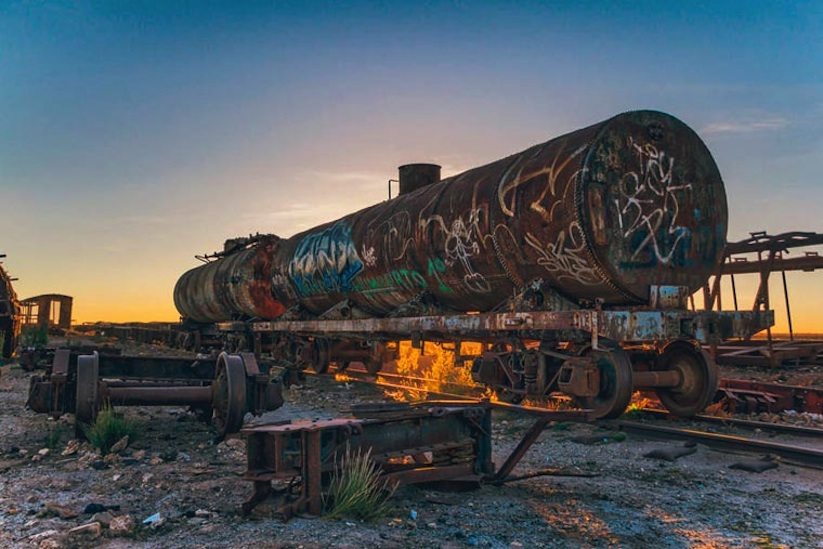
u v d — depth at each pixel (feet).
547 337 28.81
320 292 49.55
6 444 23.52
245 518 14.12
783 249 51.83
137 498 16.06
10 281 68.74
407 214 37.83
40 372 52.29
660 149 28.04
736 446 22.39
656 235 27.43
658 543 13.01
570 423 28.53
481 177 32.86
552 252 27.37
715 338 27.96
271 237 62.49
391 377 49.06
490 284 32.07
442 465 17.06
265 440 14.65
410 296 39.11
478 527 13.76
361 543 12.34
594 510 15.25
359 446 15.49
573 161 26.50
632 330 25.67
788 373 50.03
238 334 64.90
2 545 12.42
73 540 12.66
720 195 29.71
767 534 13.71
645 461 21.27
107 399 23.38
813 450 20.31
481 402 18.04
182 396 24.29
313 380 49.32
